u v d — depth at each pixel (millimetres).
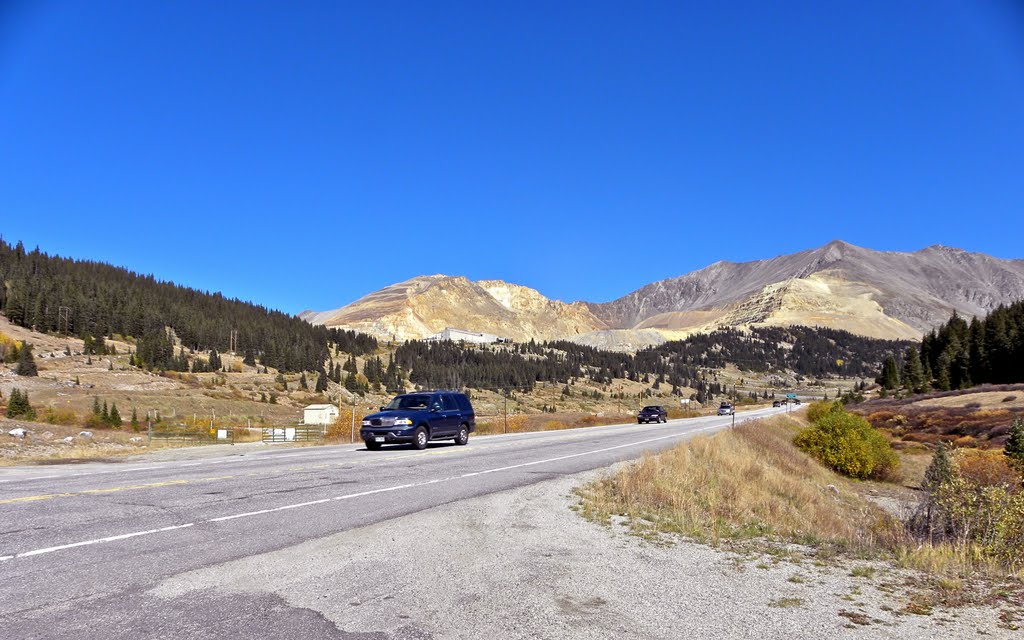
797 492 17578
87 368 126250
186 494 10016
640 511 10070
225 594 5191
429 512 9117
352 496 10312
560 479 13562
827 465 37031
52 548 6422
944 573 6562
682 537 8344
